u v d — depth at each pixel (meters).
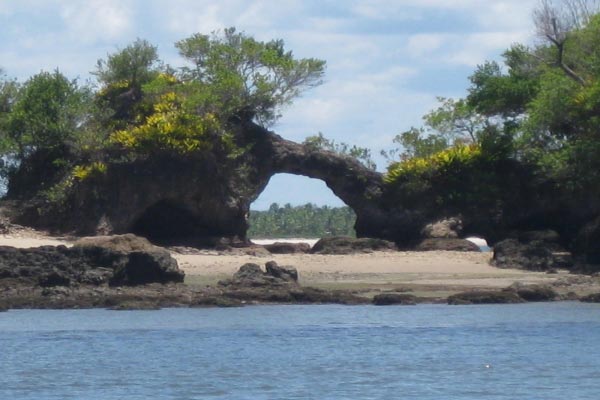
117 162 120.94
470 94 130.75
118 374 65.19
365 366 67.81
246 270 93.69
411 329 79.81
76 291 88.38
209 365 67.81
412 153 132.75
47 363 68.12
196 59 134.75
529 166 124.25
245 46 132.25
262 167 129.38
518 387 62.16
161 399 59.03
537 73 127.06
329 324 81.56
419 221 126.88
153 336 76.88
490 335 77.56
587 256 109.88
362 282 100.69
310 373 65.75
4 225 119.81
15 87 132.75
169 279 91.38
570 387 62.25
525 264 108.31
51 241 115.19
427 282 100.94
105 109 129.62
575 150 112.06
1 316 84.06
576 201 120.38
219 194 123.44
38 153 127.31
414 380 64.00
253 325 81.06
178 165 121.38
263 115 131.75
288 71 132.50
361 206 129.62
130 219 120.56
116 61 133.12
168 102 126.44
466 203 125.69
